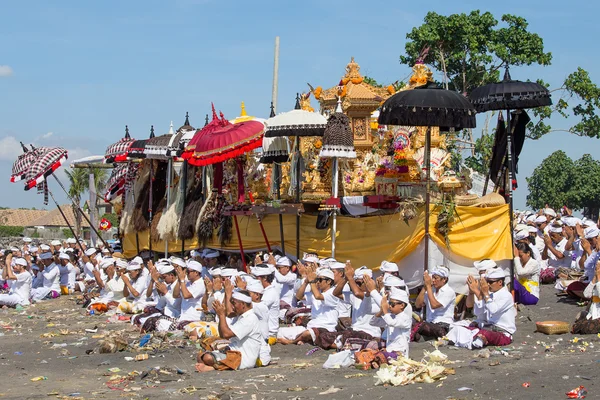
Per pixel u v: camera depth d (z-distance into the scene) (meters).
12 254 24.80
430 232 14.71
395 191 15.30
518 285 15.30
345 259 16.48
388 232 15.62
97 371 12.00
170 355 12.97
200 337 14.25
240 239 18.20
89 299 21.17
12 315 20.34
